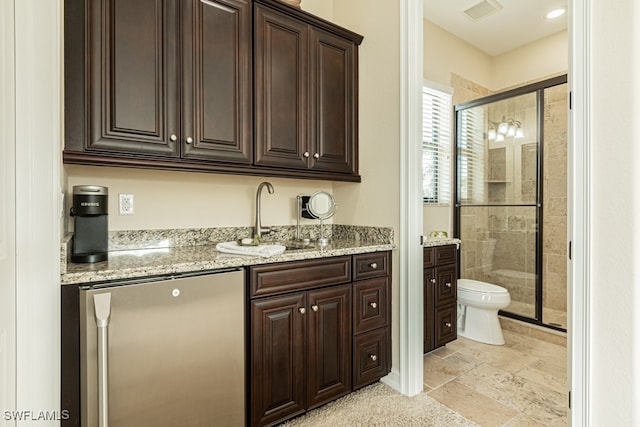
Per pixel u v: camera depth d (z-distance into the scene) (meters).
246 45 1.72
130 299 1.14
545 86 2.96
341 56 2.12
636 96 0.95
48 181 0.96
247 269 1.43
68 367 1.07
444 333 2.42
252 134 1.74
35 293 0.90
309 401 1.61
